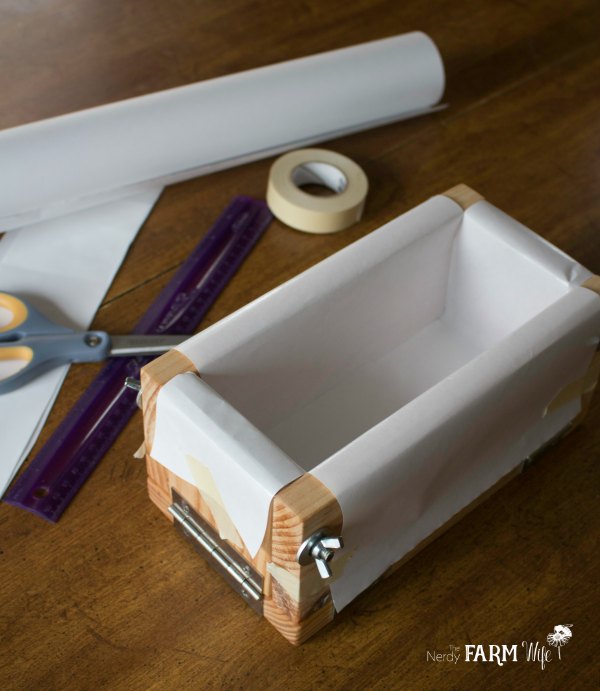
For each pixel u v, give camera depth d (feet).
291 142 3.37
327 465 1.89
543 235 3.21
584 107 3.70
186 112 3.15
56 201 3.06
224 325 2.16
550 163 3.46
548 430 2.51
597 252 3.17
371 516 1.99
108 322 2.81
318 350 2.39
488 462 2.34
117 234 3.05
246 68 3.67
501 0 4.12
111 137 3.06
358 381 2.57
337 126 3.41
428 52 3.48
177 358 2.08
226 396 2.22
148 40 3.72
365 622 2.22
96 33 3.72
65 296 2.86
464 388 2.06
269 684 2.11
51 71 3.54
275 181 3.09
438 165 3.41
